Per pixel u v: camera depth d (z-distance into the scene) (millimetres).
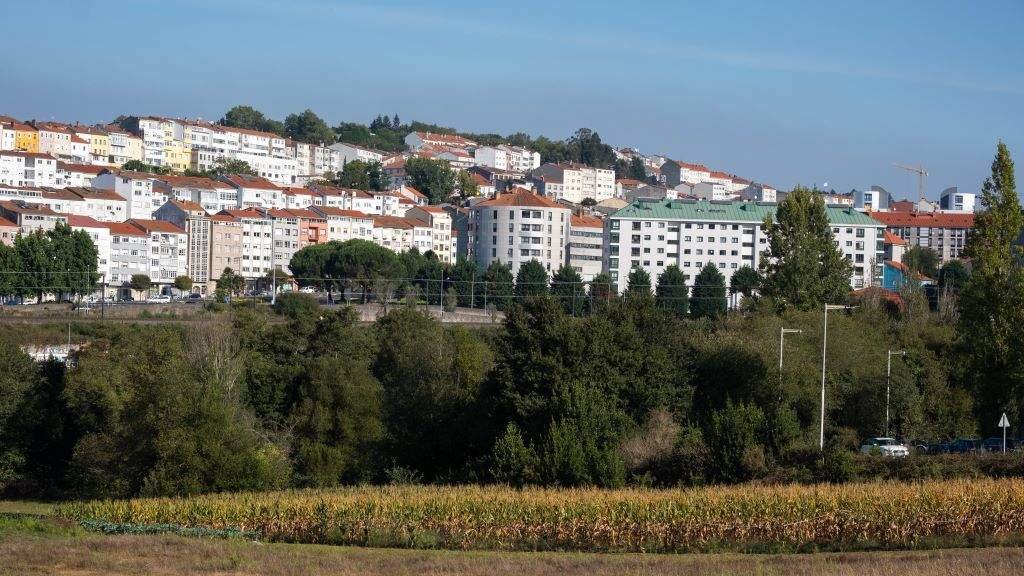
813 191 142500
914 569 49562
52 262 196125
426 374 102250
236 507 67062
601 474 71625
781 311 130000
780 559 55500
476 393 91312
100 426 98312
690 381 97000
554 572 51688
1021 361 86312
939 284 194000
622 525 61562
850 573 49312
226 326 118375
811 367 96312
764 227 144000
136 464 82562
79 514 69625
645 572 51125
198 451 80062
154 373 85938
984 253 102250
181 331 129750
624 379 87062
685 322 116438
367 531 63531
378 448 91750
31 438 100688
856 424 97625
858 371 99438
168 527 66250
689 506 61562
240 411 95938
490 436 85250
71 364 115000
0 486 97188
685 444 75000
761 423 74688
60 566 52719
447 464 88812
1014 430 90500
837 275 140125
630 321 96312
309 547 61281
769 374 95812
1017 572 48812
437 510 63688
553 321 89938
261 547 59938
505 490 66875
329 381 96250
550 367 85312
